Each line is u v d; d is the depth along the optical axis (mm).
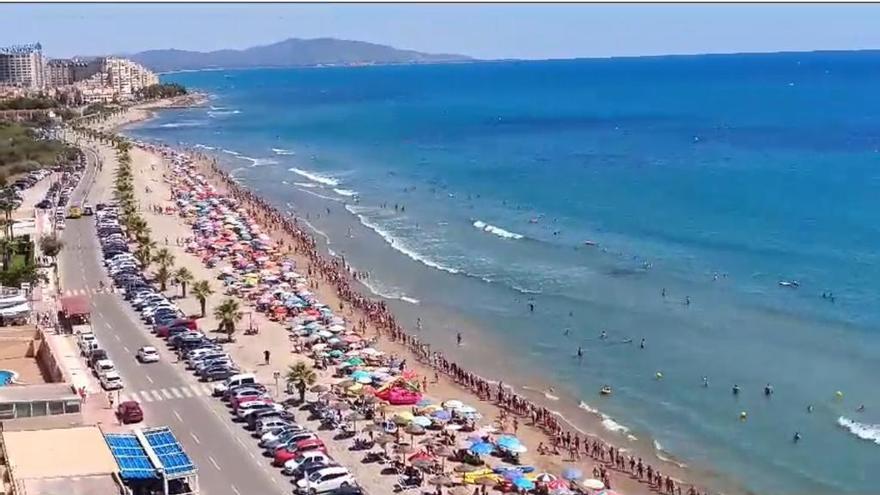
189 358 89438
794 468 71125
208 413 77312
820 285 116125
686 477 70438
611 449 74062
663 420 80812
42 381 72062
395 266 135250
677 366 92688
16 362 78250
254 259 131875
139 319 103750
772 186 184125
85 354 86125
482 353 99062
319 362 91312
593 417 81750
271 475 66375
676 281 121312
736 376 89188
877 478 69000
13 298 101688
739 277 121562
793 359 92562
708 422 79875
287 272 125562
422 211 175000
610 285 121375
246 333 101312
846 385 85688
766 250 133875
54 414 61688
